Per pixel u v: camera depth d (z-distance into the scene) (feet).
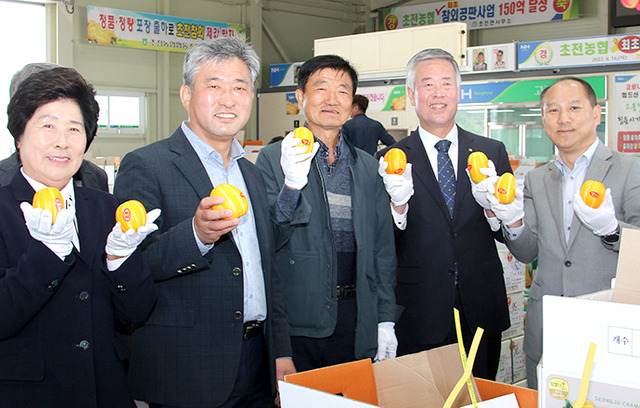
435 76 6.73
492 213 6.47
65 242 3.78
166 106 30.48
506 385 3.16
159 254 4.47
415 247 6.65
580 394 2.67
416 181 6.75
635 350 2.61
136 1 29.43
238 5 32.99
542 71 23.25
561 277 6.40
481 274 6.61
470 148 6.89
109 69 28.78
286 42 35.19
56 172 3.98
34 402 4.00
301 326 6.01
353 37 22.59
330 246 6.00
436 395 3.44
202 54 4.91
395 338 6.25
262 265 5.19
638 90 21.67
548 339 2.82
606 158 6.37
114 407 4.33
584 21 30.04
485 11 32.53
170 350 4.71
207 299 4.76
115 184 4.88
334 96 6.24
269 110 31.65
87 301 4.21
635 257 3.24
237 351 4.79
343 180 6.35
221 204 4.08
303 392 2.90
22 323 3.79
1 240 3.97
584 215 5.27
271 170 6.22
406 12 35.45
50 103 3.96
